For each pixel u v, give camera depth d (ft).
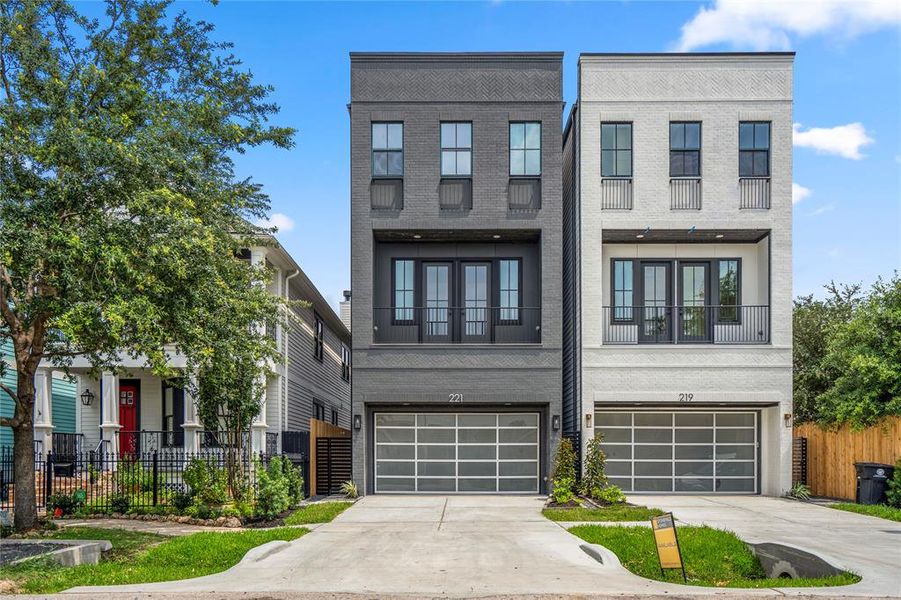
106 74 43.21
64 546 38.27
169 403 80.18
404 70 70.18
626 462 72.02
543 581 32.48
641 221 69.51
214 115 46.75
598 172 69.77
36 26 44.91
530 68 70.08
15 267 36.50
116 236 37.14
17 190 37.35
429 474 71.51
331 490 71.51
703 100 70.08
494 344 69.10
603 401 69.10
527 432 71.87
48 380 71.51
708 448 72.13
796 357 82.99
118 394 77.56
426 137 69.77
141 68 47.21
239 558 38.63
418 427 71.92
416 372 68.80
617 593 29.89
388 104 70.03
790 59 70.18
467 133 70.18
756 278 72.79
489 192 69.36
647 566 37.35
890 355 62.34
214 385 52.90
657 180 69.67
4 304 43.01
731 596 29.40
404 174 69.46
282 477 55.52
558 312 68.90
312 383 95.71
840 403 65.10
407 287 73.26
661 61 70.28
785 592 29.89
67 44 46.21
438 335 72.54
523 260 73.15
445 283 73.31
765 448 71.26
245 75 50.85
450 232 70.28
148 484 58.80
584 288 69.62
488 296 73.05
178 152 43.04
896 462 58.44
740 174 70.03
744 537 43.98
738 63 70.18
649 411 72.43
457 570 35.12
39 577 32.83
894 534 45.50
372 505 61.93
